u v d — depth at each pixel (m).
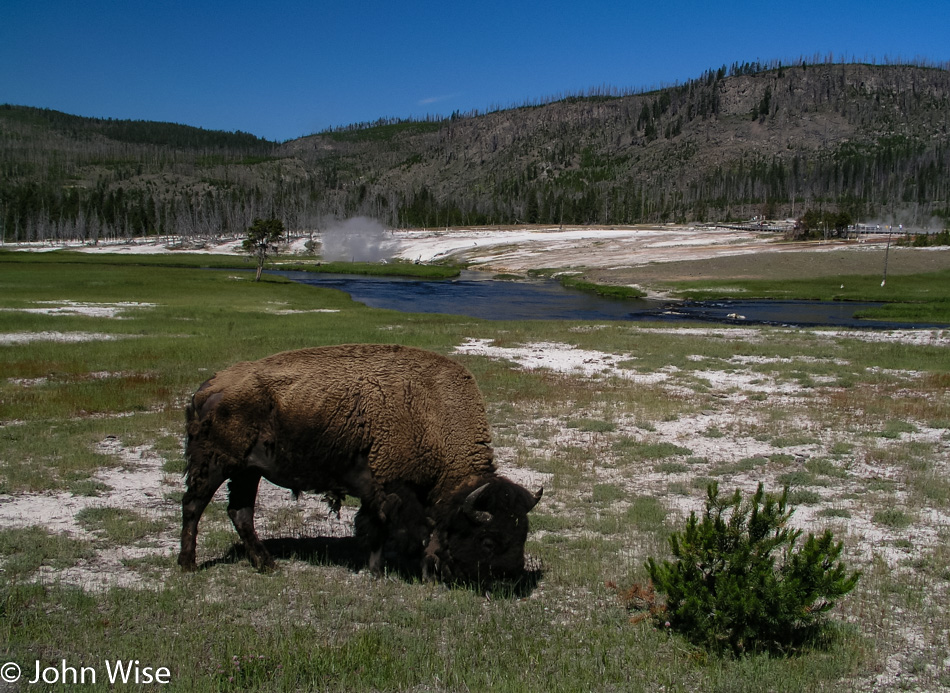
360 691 3.56
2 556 5.29
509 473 8.05
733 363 16.83
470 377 5.06
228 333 21.25
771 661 3.96
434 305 44.44
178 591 4.70
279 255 106.25
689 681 3.77
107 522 6.05
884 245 74.62
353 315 29.92
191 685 3.52
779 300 47.66
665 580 4.38
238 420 4.86
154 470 7.78
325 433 4.76
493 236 112.50
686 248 84.50
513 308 42.91
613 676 3.78
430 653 3.94
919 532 6.25
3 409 10.23
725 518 6.55
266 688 3.55
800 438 9.70
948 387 13.66
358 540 5.02
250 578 5.02
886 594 4.91
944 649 4.16
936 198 171.25
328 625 4.34
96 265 71.56
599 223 162.50
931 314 37.12
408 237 117.44
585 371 15.49
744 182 196.50
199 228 138.25
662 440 9.67
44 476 7.28
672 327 26.23
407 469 4.76
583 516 6.64
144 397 11.44
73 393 11.52
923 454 8.91
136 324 23.61
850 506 6.98
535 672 3.77
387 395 4.79
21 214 140.75
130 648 3.90
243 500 5.15
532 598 4.81
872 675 3.89
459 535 4.56
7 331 20.53
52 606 4.48
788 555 4.69
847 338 22.11
